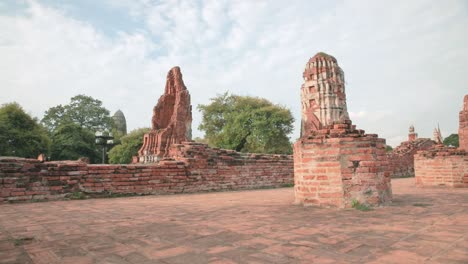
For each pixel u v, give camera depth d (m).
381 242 3.46
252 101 36.12
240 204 7.18
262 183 14.06
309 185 6.58
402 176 23.78
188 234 4.03
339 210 5.84
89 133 46.09
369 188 6.18
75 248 3.44
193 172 11.79
